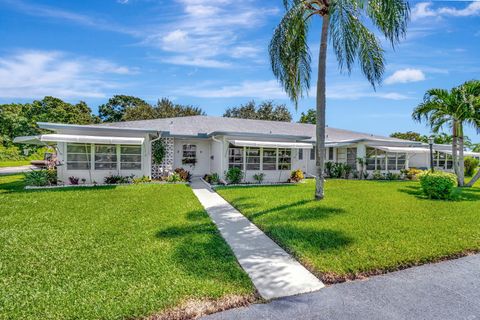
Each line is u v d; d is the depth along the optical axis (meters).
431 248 7.54
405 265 6.61
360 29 14.40
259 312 4.75
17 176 26.12
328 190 19.00
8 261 6.60
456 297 5.24
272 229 9.35
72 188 17.75
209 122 30.64
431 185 15.68
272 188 19.59
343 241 8.15
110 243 7.86
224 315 4.65
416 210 12.38
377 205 13.45
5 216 10.67
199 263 6.57
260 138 23.39
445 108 21.20
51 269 6.19
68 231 8.91
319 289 5.57
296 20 14.84
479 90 20.38
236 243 8.37
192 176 26.83
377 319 4.54
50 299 4.95
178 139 26.34
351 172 29.88
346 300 5.14
